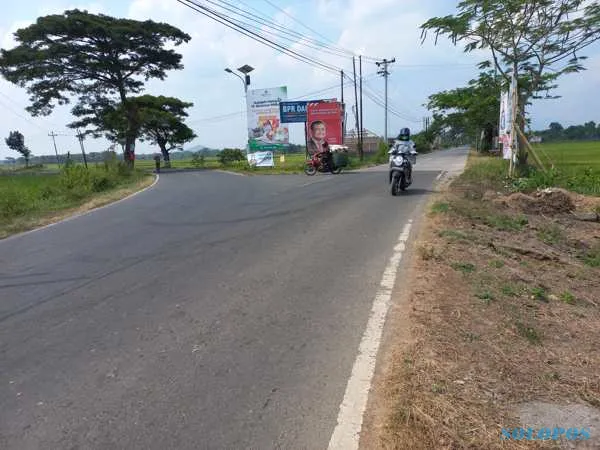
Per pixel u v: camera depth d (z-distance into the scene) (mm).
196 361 3621
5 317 4773
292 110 34375
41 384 3396
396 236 7398
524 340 3645
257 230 8477
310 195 13266
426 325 3854
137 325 4379
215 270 6051
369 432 2664
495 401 2803
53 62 40438
